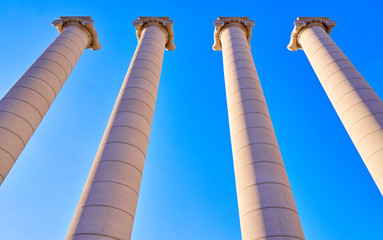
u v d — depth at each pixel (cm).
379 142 1867
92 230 1478
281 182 1662
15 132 1975
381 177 1775
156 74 2733
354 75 2417
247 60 2758
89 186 1692
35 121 2184
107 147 1900
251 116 2078
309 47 3048
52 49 2827
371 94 2209
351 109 2166
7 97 2173
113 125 2059
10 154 1881
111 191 1647
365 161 1936
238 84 2427
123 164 1802
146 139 2109
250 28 3500
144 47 3030
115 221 1548
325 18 3362
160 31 3491
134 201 1730
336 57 2670
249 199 1612
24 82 2328
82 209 1583
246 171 1739
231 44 3059
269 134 1962
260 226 1482
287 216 1508
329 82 2516
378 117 2002
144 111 2233
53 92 2486
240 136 1969
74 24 3409
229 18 3538
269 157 1777
